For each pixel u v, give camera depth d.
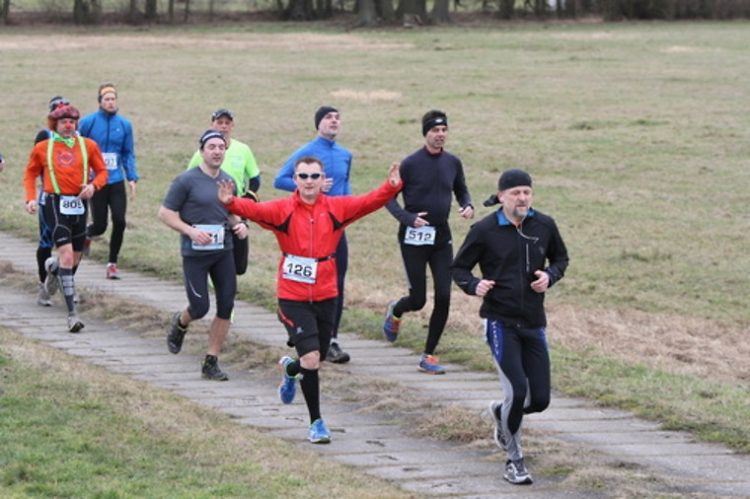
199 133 66.25
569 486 17.19
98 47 127.25
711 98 79.25
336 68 103.19
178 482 16.42
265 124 69.38
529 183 17.44
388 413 21.09
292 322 19.14
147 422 19.09
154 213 45.03
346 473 17.41
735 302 34.06
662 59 110.00
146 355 25.09
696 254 39.44
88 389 20.83
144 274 34.00
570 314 31.72
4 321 27.78
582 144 61.69
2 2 175.25
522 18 185.50
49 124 26.83
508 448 17.44
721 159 57.38
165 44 132.75
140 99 80.81
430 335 24.39
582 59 110.75
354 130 66.50
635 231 42.81
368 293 32.09
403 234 24.41
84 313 28.75
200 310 23.06
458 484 17.28
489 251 17.55
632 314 32.22
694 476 17.91
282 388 20.12
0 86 87.31
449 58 113.44
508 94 82.81
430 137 23.92
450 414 20.44
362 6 172.50
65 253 26.86
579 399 22.41
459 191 24.64
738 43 129.88
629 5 179.75
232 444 18.36
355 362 25.19
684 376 24.62
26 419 18.83
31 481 16.27
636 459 18.72
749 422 20.73
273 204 19.06
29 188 27.12
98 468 16.80
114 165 32.59
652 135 64.06
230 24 176.12
